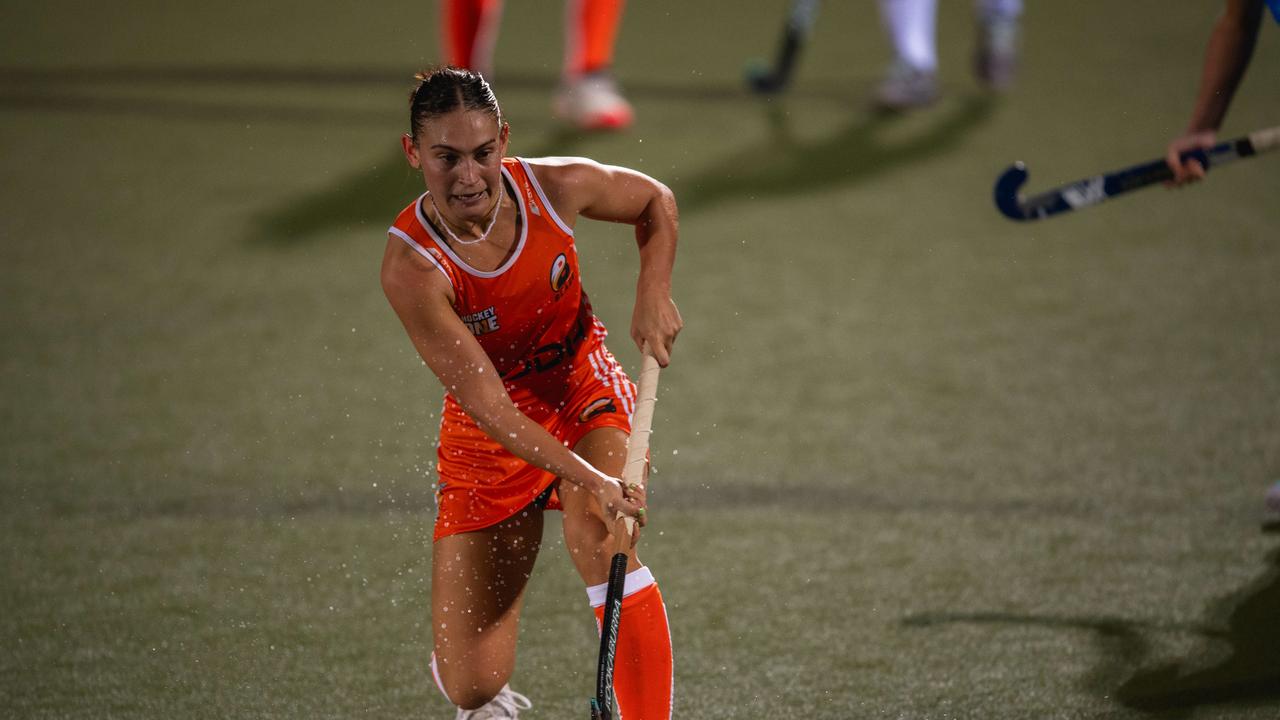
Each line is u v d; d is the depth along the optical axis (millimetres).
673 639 12039
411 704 11117
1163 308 19844
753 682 11312
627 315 19828
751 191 25016
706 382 17906
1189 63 31812
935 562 13305
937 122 28453
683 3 39562
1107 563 13164
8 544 13875
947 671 11383
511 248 9508
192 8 39406
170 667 11672
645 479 9781
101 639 12117
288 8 39344
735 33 36281
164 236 23203
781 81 30688
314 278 21469
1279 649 11500
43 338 19375
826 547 13672
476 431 10062
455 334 9266
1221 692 10898
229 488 15141
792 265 21859
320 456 15938
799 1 30203
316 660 11797
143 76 32375
